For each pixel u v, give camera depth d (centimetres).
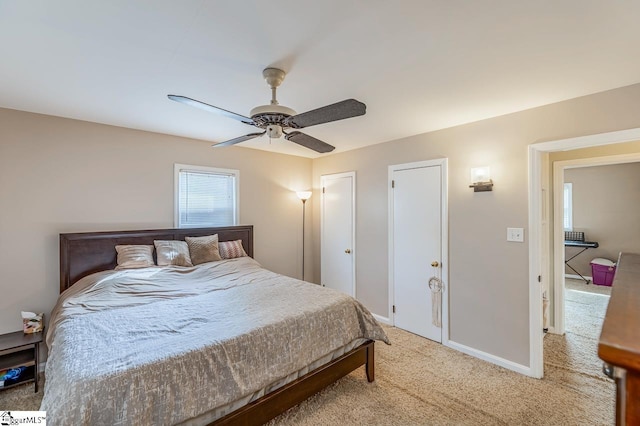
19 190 265
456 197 309
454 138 311
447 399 225
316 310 221
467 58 176
